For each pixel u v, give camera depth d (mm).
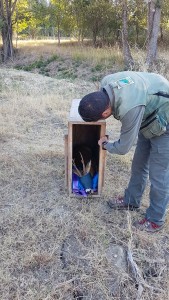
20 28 21656
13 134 4676
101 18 18547
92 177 3201
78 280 2301
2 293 2184
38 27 28125
